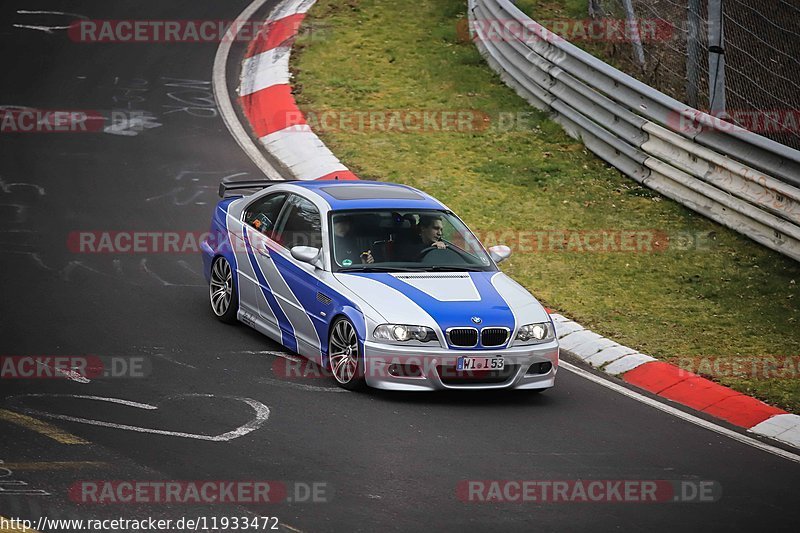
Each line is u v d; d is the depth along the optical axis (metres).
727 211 53.78
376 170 58.12
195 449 28.50
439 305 34.72
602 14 73.94
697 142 54.94
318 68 70.44
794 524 27.08
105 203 51.34
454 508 26.19
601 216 55.00
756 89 63.44
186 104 65.19
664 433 33.53
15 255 44.66
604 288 47.12
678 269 49.47
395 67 71.62
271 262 38.47
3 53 70.81
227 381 34.28
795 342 42.38
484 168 59.59
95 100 64.81
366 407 33.19
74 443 28.14
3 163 55.03
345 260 36.59
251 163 57.94
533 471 29.17
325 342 35.75
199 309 41.53
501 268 48.59
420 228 38.31
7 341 36.12
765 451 32.84
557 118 65.69
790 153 49.53
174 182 54.53
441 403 34.47
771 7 68.81
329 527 24.48
